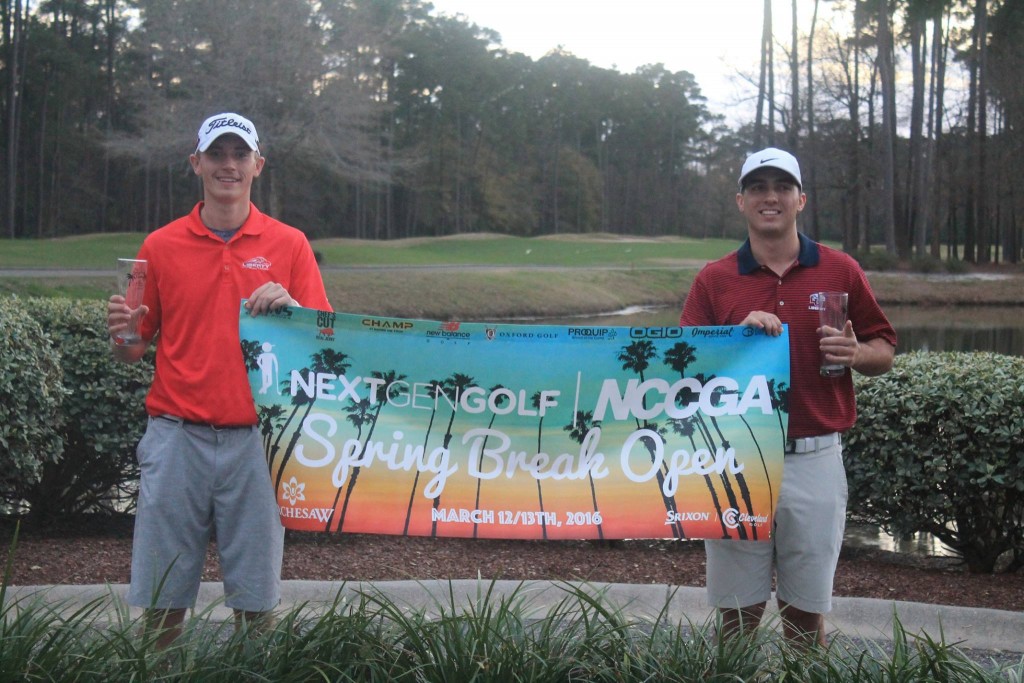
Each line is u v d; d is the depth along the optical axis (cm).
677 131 11412
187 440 341
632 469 353
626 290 4209
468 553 578
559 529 352
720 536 350
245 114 4594
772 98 4725
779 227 357
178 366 344
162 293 347
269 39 4606
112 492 687
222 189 349
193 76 4600
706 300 373
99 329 607
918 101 5522
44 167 7444
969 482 517
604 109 11181
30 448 525
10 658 269
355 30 4819
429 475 352
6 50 7025
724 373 352
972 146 5625
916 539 650
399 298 3384
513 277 3950
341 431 349
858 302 361
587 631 301
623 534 352
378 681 282
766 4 4628
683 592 487
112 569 528
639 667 285
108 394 582
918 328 3011
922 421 518
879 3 5166
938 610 469
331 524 348
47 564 534
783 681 279
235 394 342
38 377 520
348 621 300
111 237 5525
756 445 349
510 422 352
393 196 9650
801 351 353
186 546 342
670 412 353
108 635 308
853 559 598
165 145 4600
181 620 345
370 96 5403
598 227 11100
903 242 5888
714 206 11319
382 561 555
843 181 5866
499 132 9969
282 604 474
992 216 6588
